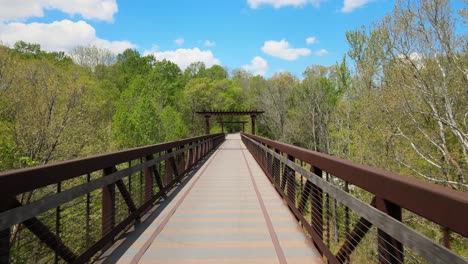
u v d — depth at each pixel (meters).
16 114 16.30
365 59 20.98
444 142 13.94
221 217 5.03
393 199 1.74
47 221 3.43
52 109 17.06
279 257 3.39
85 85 18.42
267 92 52.12
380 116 17.03
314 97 43.41
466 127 14.03
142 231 4.29
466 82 13.69
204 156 15.91
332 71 43.06
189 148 10.41
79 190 2.78
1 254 1.87
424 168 15.98
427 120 15.56
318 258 3.39
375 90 18.44
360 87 22.58
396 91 15.46
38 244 2.85
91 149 18.50
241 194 6.85
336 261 2.69
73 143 17.62
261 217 5.02
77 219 3.93
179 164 8.70
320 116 41.94
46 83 16.81
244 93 72.12
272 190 7.28
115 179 3.65
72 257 2.77
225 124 72.75
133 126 29.77
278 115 49.75
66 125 17.27
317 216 3.49
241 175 9.76
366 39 19.80
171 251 3.61
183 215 5.15
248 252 3.59
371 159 17.92
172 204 5.88
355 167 2.30
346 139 27.12
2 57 16.02
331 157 2.98
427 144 15.70
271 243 3.87
